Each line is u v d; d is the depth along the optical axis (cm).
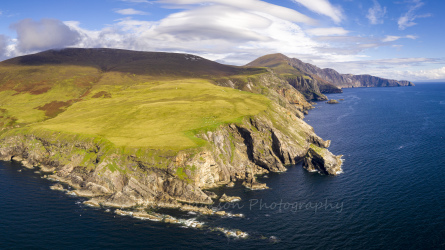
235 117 11925
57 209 7388
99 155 9350
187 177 8500
